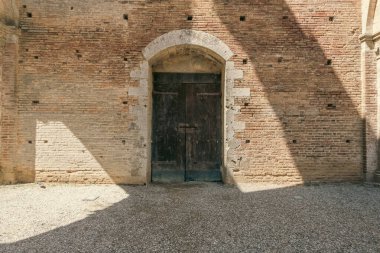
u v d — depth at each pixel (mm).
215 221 4445
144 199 5605
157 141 7449
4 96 6520
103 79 6680
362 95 6762
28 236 3855
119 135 6684
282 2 6820
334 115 6758
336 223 4348
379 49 6586
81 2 6723
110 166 6672
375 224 4305
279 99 6746
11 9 6559
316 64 6789
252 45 6777
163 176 7391
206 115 7504
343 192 6055
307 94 6758
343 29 6832
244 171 6734
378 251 3443
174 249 3512
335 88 6781
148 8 6754
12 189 6156
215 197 5766
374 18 6676
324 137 6742
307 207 5113
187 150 7469
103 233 3977
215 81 7480
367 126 6676
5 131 6512
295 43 6789
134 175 6695
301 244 3641
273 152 6727
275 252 3428
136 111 6695
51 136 6637
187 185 6820
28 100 6621
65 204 5246
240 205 5250
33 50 6645
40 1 6684
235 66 6762
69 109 6641
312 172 6734
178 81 7469
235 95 6742
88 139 6660
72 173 6641
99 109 6668
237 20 6793
